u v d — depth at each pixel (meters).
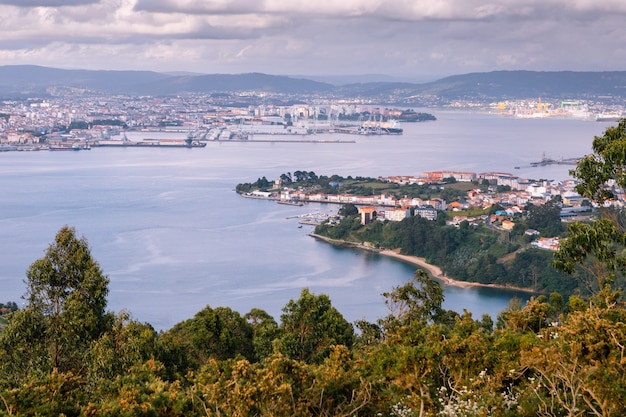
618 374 20.81
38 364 30.22
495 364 25.77
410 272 120.75
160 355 32.31
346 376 24.48
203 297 102.50
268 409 21.91
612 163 34.81
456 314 42.50
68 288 32.28
